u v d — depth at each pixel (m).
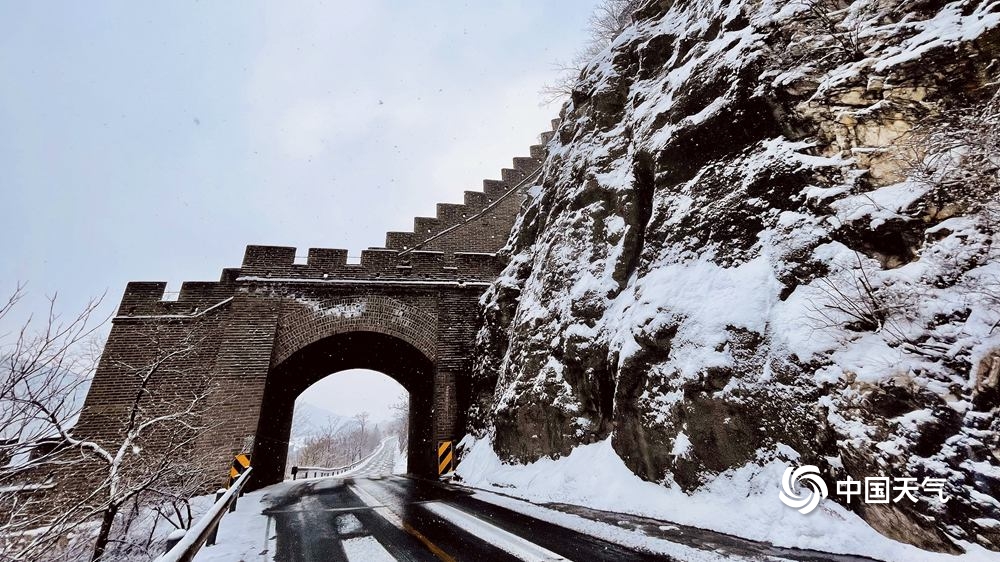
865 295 5.39
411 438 23.34
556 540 5.39
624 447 8.36
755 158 8.07
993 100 5.04
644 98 12.80
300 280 16.12
